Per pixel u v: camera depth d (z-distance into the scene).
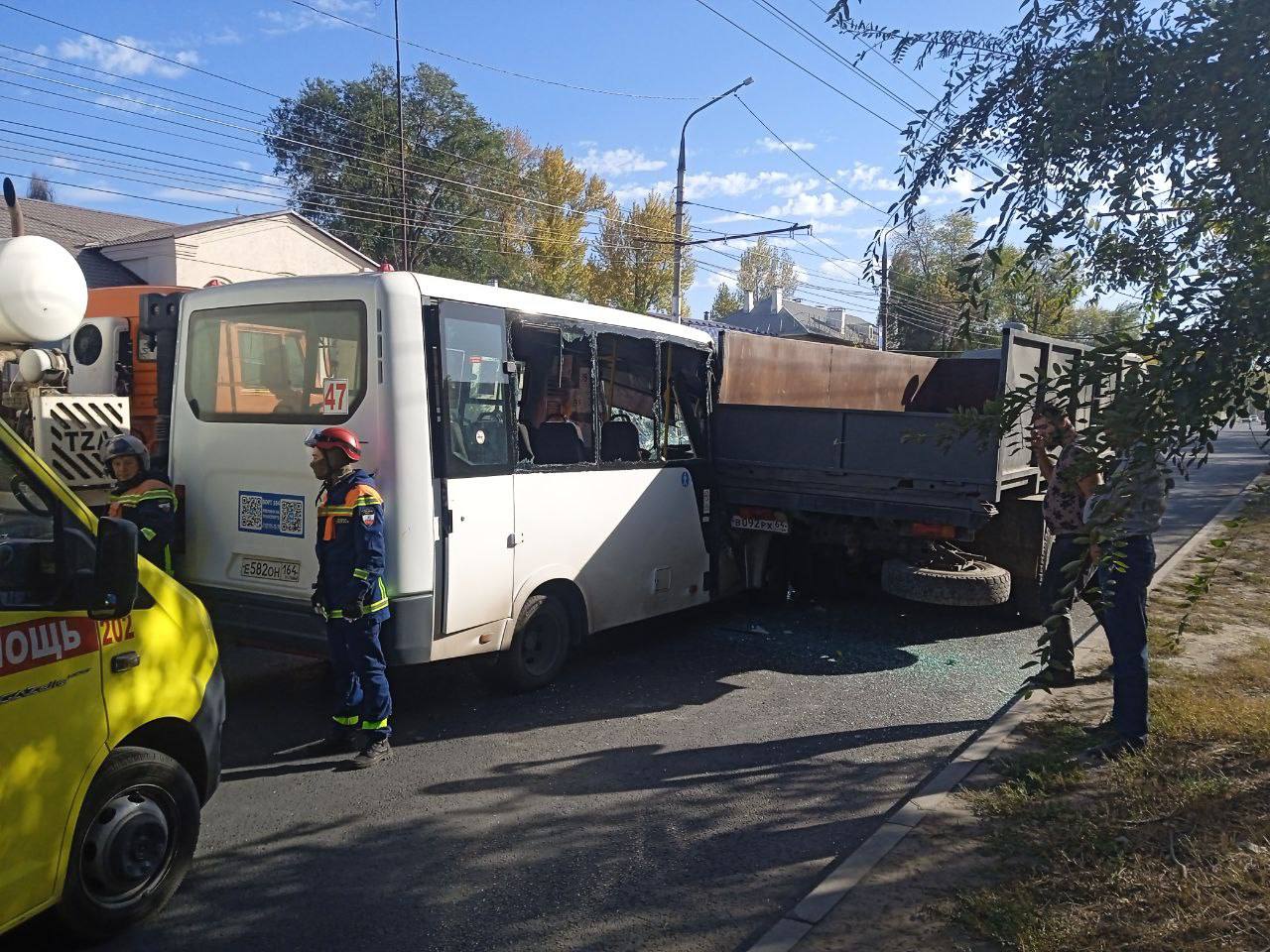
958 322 3.63
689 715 6.51
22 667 3.29
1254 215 2.87
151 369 9.63
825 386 10.21
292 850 4.56
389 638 5.67
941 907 3.93
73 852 3.54
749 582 8.83
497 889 4.24
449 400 5.90
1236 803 4.71
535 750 5.86
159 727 3.94
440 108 46.44
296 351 5.97
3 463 3.39
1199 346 2.66
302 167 44.78
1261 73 2.78
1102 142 3.14
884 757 5.81
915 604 9.46
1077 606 9.74
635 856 4.55
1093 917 3.79
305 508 5.94
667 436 7.96
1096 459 2.79
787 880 4.33
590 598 7.18
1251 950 3.51
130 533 3.41
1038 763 5.39
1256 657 7.41
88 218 29.47
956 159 3.56
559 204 53.97
